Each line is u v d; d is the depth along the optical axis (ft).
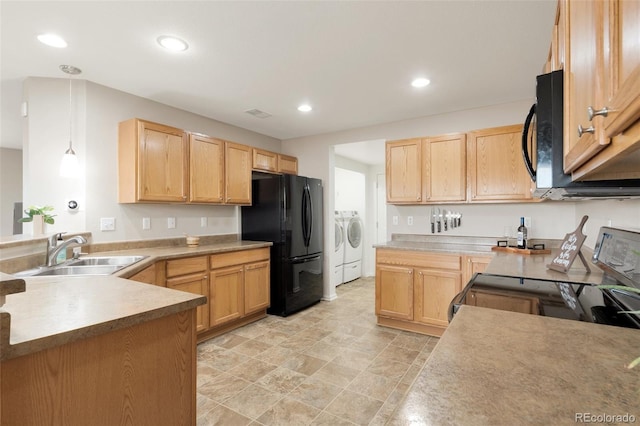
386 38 6.72
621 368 2.02
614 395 1.72
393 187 11.57
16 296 3.87
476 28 6.36
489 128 10.06
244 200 12.11
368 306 13.43
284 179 12.19
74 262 7.25
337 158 17.22
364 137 13.28
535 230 10.26
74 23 6.14
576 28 2.68
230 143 11.59
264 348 9.16
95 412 3.03
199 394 6.81
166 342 3.65
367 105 10.66
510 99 10.13
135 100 9.77
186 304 3.73
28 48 7.04
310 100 10.25
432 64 7.85
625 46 1.55
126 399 3.27
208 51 7.22
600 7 1.95
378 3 5.62
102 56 7.41
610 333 2.64
